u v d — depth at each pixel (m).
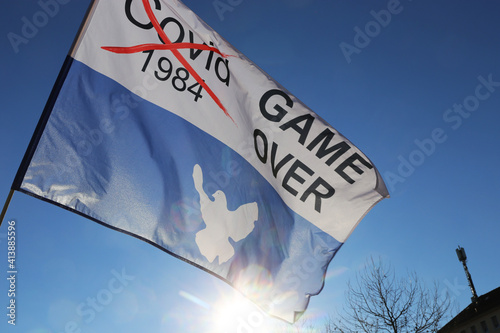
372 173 6.79
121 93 6.18
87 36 6.19
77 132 5.75
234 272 6.18
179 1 6.99
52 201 5.39
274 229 6.52
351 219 6.68
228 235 6.24
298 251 6.54
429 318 21.50
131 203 5.82
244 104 6.84
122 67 6.31
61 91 5.82
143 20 6.62
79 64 6.03
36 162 5.45
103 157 5.82
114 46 6.33
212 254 6.09
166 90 6.48
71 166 5.59
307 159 6.79
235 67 6.95
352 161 6.80
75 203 5.50
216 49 6.92
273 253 6.43
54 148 5.56
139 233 5.76
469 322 47.22
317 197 6.71
